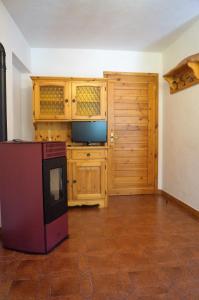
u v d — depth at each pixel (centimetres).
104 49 391
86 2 249
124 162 417
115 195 416
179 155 351
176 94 358
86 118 354
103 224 276
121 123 412
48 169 207
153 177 422
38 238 206
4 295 153
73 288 159
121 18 285
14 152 206
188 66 289
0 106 238
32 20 289
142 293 154
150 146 420
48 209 207
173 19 290
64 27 309
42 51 381
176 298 149
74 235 245
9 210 212
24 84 382
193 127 310
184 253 206
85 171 337
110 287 160
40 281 167
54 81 346
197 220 288
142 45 375
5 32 261
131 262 191
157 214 311
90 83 351
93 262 192
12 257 202
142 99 413
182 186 343
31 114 386
